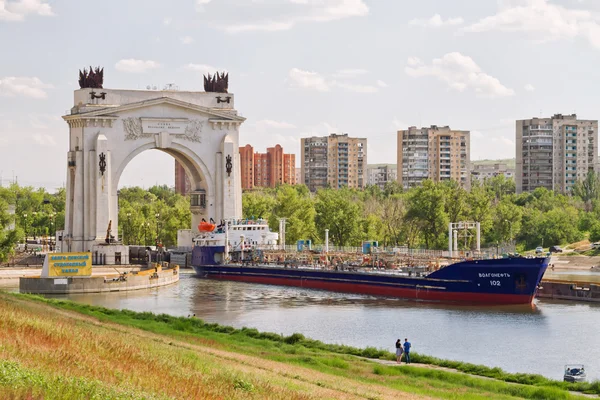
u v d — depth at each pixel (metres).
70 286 158.00
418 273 154.00
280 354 87.56
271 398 54.69
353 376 76.69
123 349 65.88
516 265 138.00
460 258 159.75
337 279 166.88
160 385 51.62
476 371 86.19
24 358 51.06
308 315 130.00
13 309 85.31
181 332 98.94
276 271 181.38
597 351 100.75
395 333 113.25
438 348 102.94
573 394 74.00
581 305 139.38
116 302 146.12
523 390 74.06
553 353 99.75
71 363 53.00
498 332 113.50
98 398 43.62
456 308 137.25
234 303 145.75
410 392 69.19
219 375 60.19
